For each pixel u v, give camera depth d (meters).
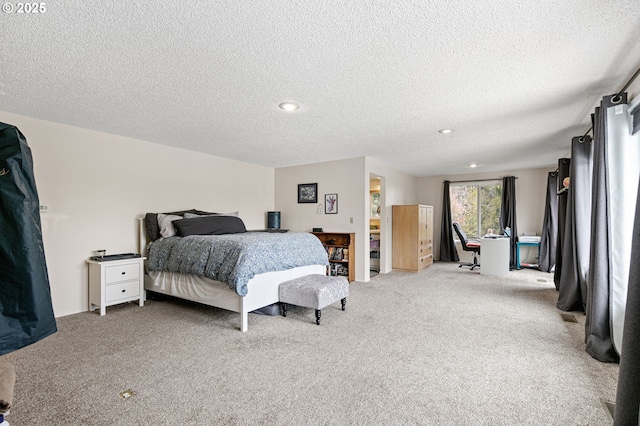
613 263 2.35
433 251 8.02
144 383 2.01
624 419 1.27
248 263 2.98
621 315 2.29
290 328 3.03
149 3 1.47
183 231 3.86
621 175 2.35
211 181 5.08
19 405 1.77
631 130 2.33
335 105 2.87
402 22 1.64
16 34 1.72
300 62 2.07
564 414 1.70
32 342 0.69
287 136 3.96
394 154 5.12
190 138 4.06
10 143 0.68
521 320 3.25
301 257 3.69
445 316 3.39
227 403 1.80
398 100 2.75
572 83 2.39
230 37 1.77
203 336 2.82
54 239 3.36
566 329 2.98
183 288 3.55
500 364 2.28
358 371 2.17
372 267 6.58
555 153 5.06
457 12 1.55
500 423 1.62
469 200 7.66
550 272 6.06
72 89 2.50
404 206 6.41
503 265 5.79
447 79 2.33
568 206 3.68
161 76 2.27
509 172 7.09
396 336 2.81
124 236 3.97
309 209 5.87
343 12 1.55
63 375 2.11
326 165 5.66
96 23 1.63
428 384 2.00
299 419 1.66
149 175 4.24
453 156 5.32
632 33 1.72
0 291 0.66
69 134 3.48
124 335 2.84
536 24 1.65
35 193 0.72
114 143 3.87
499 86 2.45
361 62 2.07
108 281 3.48
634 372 1.25
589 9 1.52
